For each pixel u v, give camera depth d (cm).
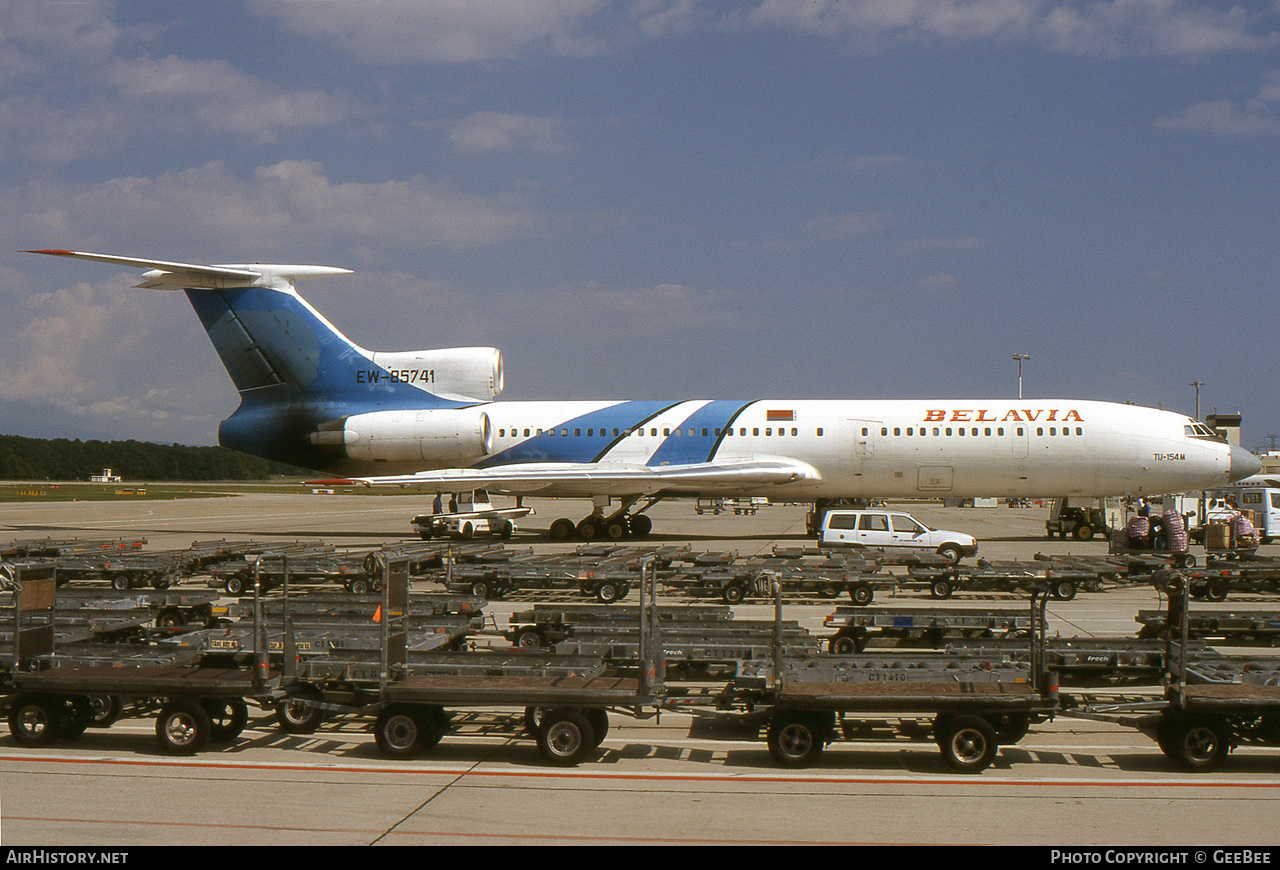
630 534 4825
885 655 1570
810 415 4316
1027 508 10875
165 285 4450
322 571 2748
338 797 1091
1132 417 4197
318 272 4566
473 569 2677
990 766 1241
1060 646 1631
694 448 4331
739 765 1241
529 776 1181
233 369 4622
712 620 1859
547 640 1884
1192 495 5866
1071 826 1005
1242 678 1378
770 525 6041
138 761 1239
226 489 16338
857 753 1298
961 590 3017
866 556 3047
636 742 1360
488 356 4541
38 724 1302
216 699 1293
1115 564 2962
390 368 4544
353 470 4562
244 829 979
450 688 1248
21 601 1310
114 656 1429
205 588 2952
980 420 4219
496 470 4359
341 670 1296
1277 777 1197
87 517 6919
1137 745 1357
